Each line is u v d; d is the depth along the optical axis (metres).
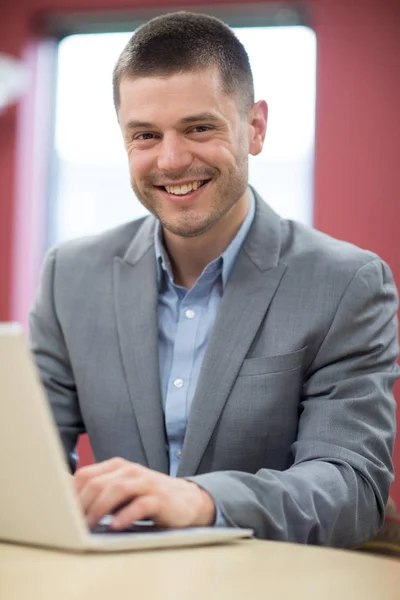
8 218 4.86
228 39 2.00
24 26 4.91
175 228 2.00
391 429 1.93
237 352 1.99
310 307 2.01
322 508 1.59
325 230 4.46
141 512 1.27
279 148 4.65
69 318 2.19
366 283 2.04
